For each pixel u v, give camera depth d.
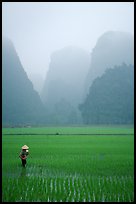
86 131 59.38
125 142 31.03
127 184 10.08
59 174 11.92
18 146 25.62
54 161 15.83
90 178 11.08
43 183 10.18
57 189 9.41
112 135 44.47
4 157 17.67
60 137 39.69
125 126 92.69
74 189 9.42
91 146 26.02
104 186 9.79
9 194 8.81
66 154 19.62
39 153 20.16
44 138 37.12
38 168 13.37
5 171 12.57
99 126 95.25
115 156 18.48
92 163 15.04
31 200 8.27
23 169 13.09
